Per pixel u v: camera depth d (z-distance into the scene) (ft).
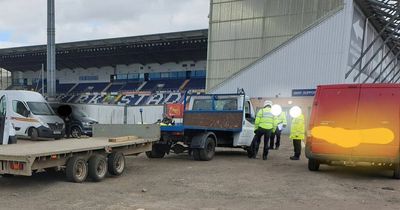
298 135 45.09
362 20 119.03
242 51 122.21
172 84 185.47
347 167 39.55
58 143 33.65
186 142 44.70
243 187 28.76
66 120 77.41
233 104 48.14
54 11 98.78
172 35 168.96
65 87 221.66
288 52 114.01
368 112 32.89
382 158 31.96
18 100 65.62
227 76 124.26
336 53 106.93
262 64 118.11
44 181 30.17
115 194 26.09
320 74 108.78
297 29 112.98
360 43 118.52
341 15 106.52
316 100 35.32
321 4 109.50
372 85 33.45
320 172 36.14
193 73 187.32
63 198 24.77
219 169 37.24
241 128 46.85
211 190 27.58
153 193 26.50
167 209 22.25
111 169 32.65
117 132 39.88
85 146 30.89
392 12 115.75
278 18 116.26
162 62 194.29
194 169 37.11
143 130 38.29
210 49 127.95
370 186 29.78
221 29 126.41
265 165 40.63
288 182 30.91
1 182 29.81
